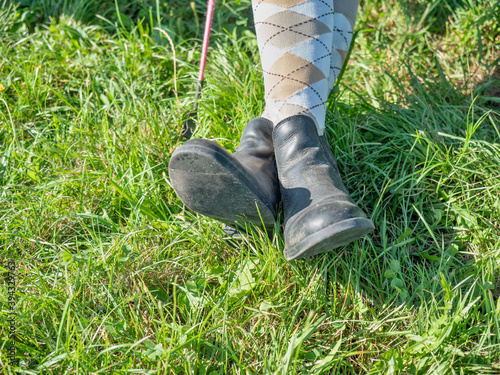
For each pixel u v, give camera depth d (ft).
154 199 5.80
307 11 4.83
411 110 6.87
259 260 4.96
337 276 5.05
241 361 4.23
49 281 4.93
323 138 5.19
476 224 5.42
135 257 5.08
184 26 9.00
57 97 7.57
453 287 4.94
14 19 8.80
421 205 5.70
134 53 7.98
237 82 7.36
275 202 4.85
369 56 8.28
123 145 6.44
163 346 4.24
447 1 8.75
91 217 5.45
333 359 4.17
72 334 4.26
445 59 8.09
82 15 8.95
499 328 4.29
